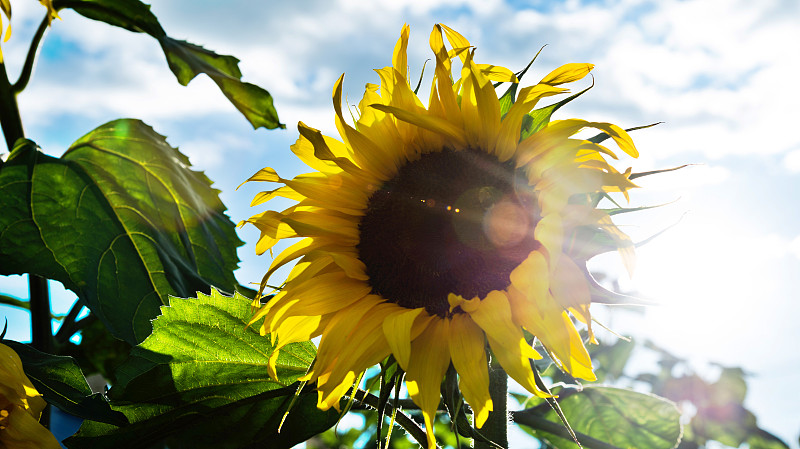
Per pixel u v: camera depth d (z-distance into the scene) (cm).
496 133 43
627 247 38
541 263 37
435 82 44
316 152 44
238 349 50
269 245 48
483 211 42
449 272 42
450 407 38
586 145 40
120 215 64
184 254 67
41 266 57
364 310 42
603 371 80
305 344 49
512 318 39
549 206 39
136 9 74
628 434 60
